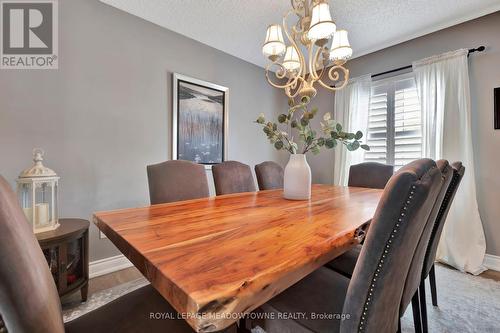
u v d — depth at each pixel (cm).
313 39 158
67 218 178
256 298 51
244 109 328
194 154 271
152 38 237
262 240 76
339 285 96
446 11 214
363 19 225
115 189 215
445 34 246
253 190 212
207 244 73
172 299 50
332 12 214
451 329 140
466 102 223
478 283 193
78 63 195
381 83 295
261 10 216
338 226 92
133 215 110
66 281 147
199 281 50
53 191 150
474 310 158
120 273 210
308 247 70
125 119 221
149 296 88
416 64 255
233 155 316
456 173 127
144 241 75
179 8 214
